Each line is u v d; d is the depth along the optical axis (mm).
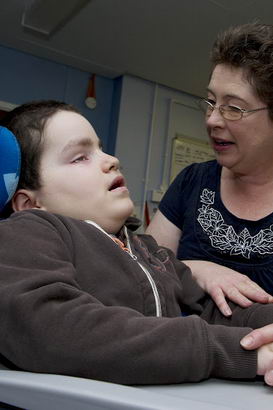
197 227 1023
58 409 393
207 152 3188
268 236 914
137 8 2064
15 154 747
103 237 706
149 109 2959
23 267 536
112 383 429
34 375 448
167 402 352
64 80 2787
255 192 968
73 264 634
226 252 953
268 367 488
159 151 2984
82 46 2500
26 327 467
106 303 634
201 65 2609
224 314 736
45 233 610
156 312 681
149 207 2885
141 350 455
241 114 849
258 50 820
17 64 2625
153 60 2607
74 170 773
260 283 904
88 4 2053
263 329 515
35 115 823
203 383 484
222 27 2164
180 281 838
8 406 445
